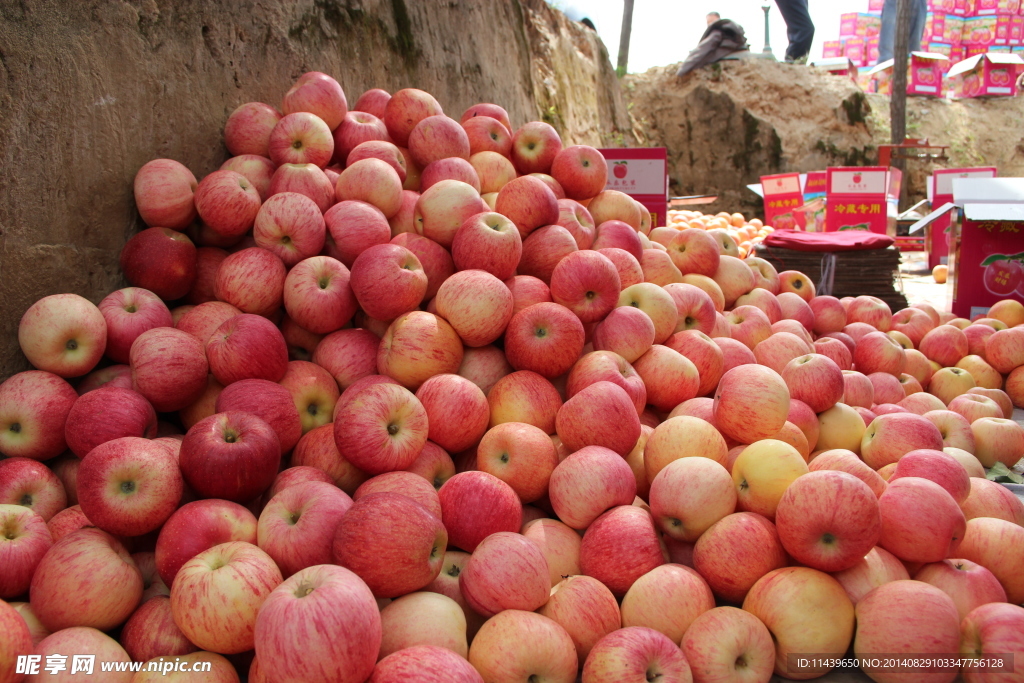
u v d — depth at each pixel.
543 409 0.74
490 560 0.55
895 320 1.39
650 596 0.56
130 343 0.75
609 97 3.96
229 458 0.58
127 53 0.86
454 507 0.62
